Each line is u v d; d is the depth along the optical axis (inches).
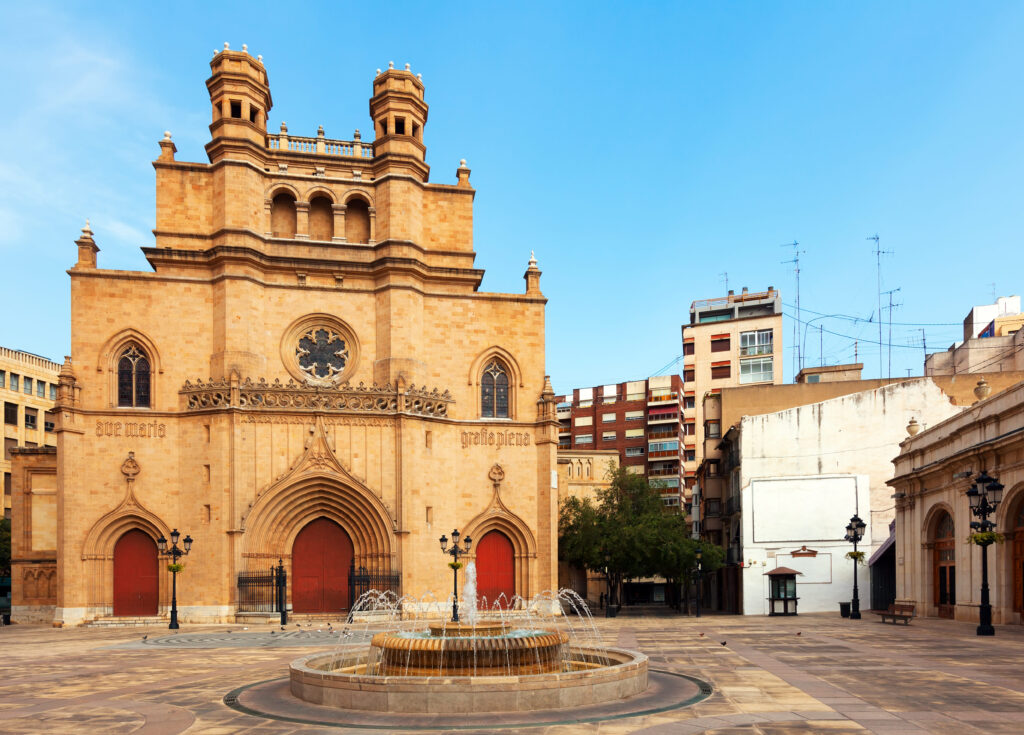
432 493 1916.8
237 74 1964.8
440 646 707.4
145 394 1849.2
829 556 2043.6
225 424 1784.0
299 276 1958.7
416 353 1977.1
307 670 683.4
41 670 949.2
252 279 1892.2
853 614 1705.2
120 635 1497.3
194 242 1929.1
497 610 1962.4
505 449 2010.3
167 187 1939.0
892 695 652.7
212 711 638.5
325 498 1846.7
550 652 747.4
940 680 730.2
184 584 1760.6
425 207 2089.1
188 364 1859.0
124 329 1840.6
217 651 1154.7
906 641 1105.4
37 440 3629.4
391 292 1959.9
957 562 1439.5
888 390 2076.8
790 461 2100.1
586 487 2751.0
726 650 1043.3
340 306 1974.7
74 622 1723.7
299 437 1830.7
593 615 2160.4
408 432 1870.1
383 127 2101.4
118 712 642.2
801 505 2078.0
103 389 1814.7
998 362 2529.5
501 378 2059.5
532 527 1990.7
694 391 4188.0
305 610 1840.6
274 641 1307.8
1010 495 1257.4
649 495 2361.0
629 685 671.8
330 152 2089.1
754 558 2081.7
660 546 2092.8
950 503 1471.5
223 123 1943.9
